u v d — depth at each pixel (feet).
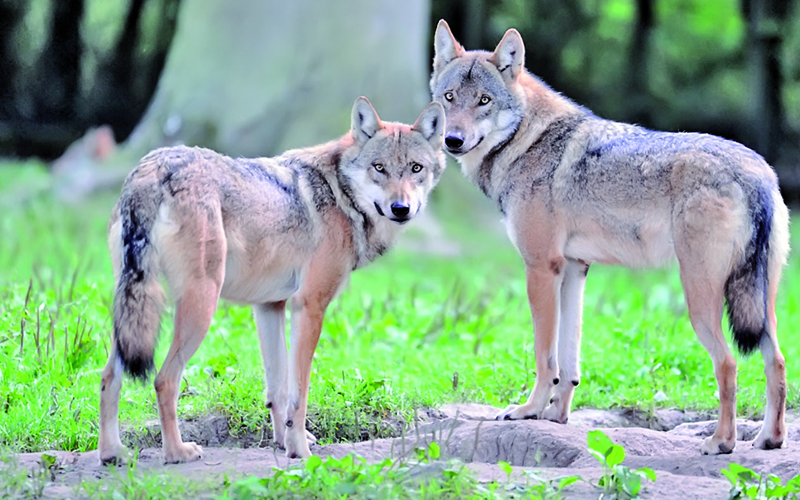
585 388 39.68
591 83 162.30
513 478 25.12
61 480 25.50
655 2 160.76
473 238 93.56
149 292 26.30
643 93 160.86
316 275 29.76
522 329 49.83
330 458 24.12
